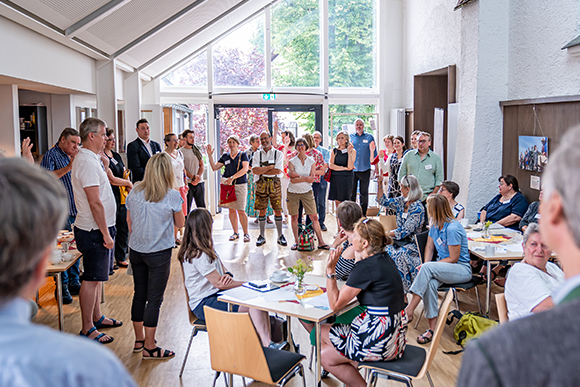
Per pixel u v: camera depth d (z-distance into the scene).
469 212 6.86
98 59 6.83
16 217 0.75
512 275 3.01
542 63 5.92
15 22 4.36
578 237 0.69
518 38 6.41
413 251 5.01
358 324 2.93
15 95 5.46
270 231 8.77
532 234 2.98
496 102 6.73
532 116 6.07
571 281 0.71
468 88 6.89
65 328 4.45
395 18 10.95
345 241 4.24
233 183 7.71
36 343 0.71
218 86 10.77
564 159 0.71
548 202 0.74
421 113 10.18
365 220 3.06
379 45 10.97
